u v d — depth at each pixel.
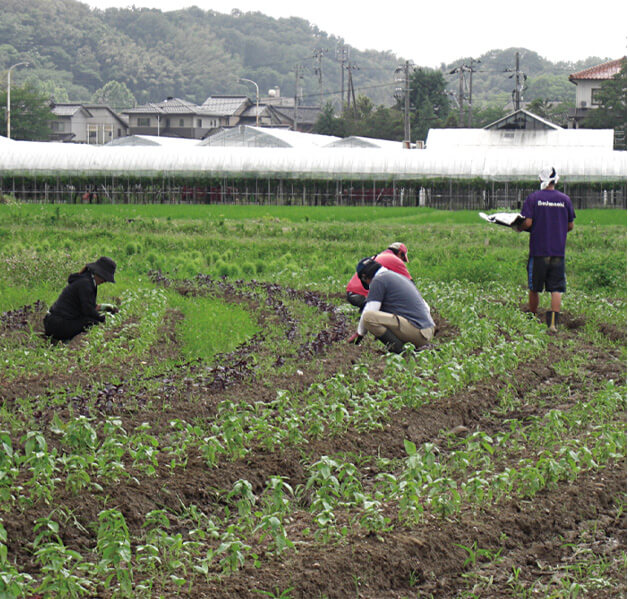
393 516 6.83
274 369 11.30
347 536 6.41
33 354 11.70
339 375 9.64
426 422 9.51
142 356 12.02
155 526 6.71
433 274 21.52
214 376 10.34
